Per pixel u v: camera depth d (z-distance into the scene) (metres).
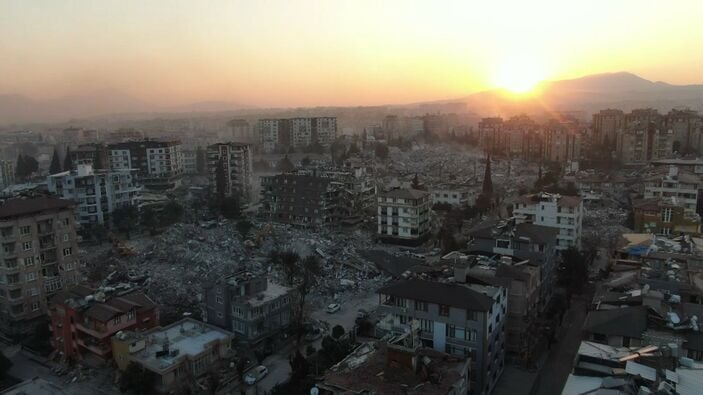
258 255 136.75
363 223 178.12
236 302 92.00
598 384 50.22
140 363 76.69
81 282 112.19
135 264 127.56
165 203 190.50
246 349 90.12
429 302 73.62
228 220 170.62
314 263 121.69
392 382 57.91
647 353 54.28
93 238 150.88
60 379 84.19
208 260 126.75
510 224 110.69
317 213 172.75
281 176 182.62
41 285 104.00
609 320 67.00
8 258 99.06
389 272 129.00
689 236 115.62
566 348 91.44
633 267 90.81
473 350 71.38
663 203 137.75
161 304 106.31
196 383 77.06
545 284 101.44
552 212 133.38
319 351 84.62
